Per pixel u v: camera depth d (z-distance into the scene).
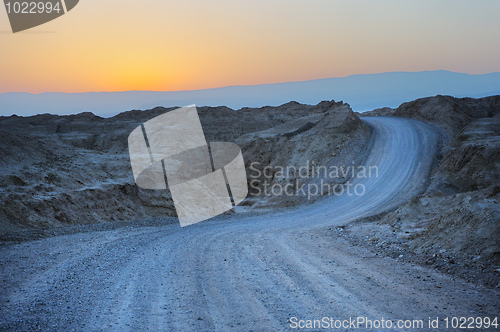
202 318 9.71
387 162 39.44
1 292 11.59
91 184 27.62
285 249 17.22
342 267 13.87
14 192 22.02
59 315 9.91
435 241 15.20
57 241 18.19
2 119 93.94
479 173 30.89
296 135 49.91
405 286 11.54
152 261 15.21
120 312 10.12
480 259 12.79
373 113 85.31
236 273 13.51
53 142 35.75
